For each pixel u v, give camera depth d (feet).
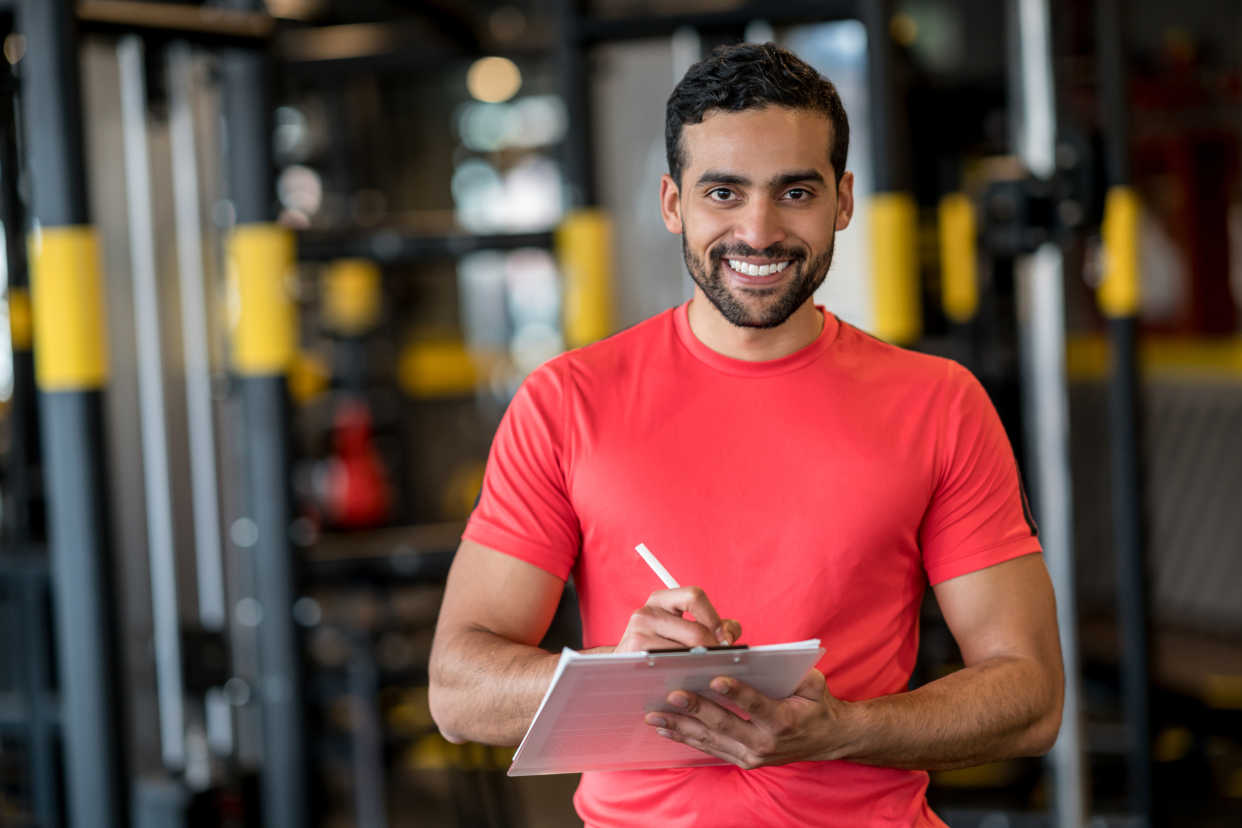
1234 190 17.93
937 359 4.56
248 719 11.05
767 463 4.30
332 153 16.62
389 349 18.37
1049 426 8.40
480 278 21.86
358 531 16.81
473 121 22.00
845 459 4.28
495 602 4.46
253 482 9.84
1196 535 17.11
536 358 21.75
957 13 15.78
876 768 4.29
